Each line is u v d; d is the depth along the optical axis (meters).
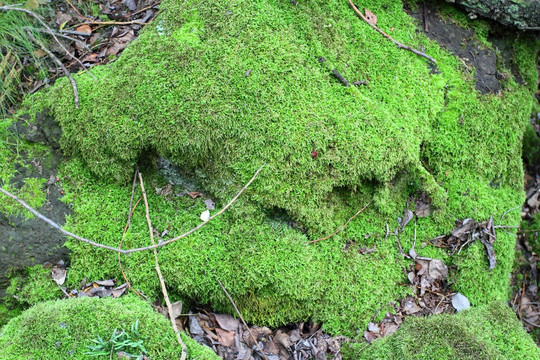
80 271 1.76
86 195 1.79
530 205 2.07
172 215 1.80
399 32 1.90
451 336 1.70
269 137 1.76
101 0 1.95
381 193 1.82
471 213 1.86
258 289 1.78
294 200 1.78
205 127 1.75
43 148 1.80
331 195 1.82
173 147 1.76
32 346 1.64
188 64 1.77
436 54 1.91
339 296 1.80
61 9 1.92
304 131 1.76
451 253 1.85
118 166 1.79
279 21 1.81
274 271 1.77
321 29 1.84
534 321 1.95
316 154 1.76
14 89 1.83
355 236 1.83
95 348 1.63
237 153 1.76
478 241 1.86
